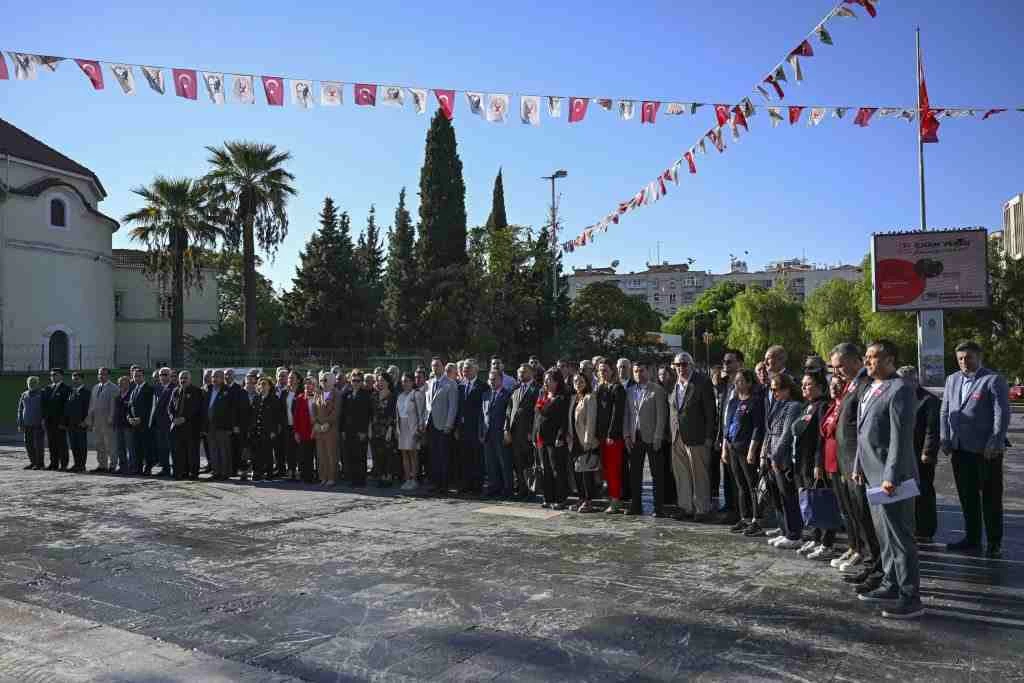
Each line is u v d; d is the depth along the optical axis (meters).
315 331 44.41
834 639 5.21
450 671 4.74
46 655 5.02
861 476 6.09
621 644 5.15
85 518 9.84
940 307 23.95
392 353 38.78
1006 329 34.06
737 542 8.14
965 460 7.61
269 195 32.66
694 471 9.35
